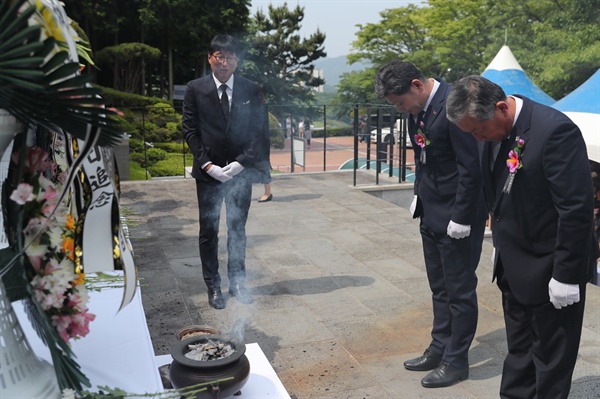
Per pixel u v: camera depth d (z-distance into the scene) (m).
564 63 16.77
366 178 10.49
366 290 4.87
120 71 25.55
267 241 6.41
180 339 2.45
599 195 5.63
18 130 1.43
